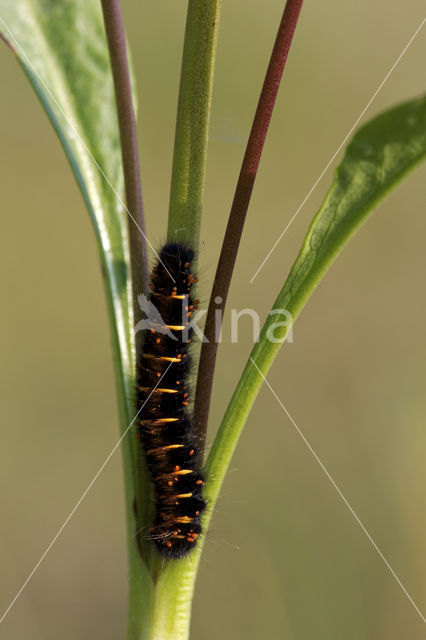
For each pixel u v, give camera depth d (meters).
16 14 0.20
